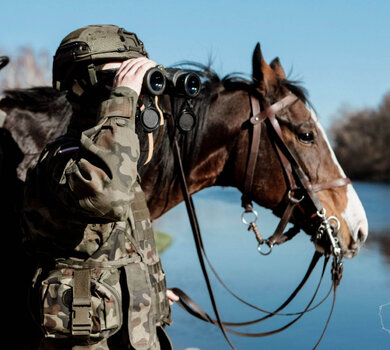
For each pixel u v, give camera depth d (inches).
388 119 1815.9
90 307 63.7
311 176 100.3
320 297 251.4
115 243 66.6
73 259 65.5
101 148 59.4
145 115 70.7
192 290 276.5
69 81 71.0
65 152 64.1
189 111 92.0
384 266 320.5
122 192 58.4
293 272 317.7
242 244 448.1
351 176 1870.1
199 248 97.9
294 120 100.0
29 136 90.0
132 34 74.2
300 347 180.1
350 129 1888.5
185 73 80.6
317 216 100.7
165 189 98.3
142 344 65.1
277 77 103.5
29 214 66.3
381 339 181.3
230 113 100.2
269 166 100.3
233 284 287.7
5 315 79.5
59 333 64.0
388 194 1088.2
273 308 238.4
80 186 58.1
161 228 640.4
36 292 66.6
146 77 64.6
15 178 86.0
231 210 872.9
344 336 187.8
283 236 105.0
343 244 101.6
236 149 100.7
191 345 189.9
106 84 68.3
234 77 104.2
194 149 98.0
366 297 244.7
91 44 69.2
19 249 80.8
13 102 94.1
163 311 73.0
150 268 71.2
